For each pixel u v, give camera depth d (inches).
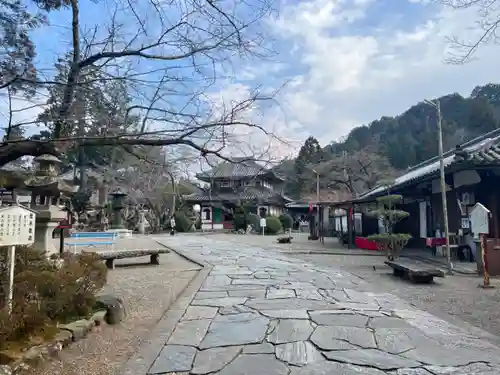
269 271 386.6
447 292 290.8
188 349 162.1
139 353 158.4
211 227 1675.7
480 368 139.1
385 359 147.9
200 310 228.2
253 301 250.2
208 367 142.5
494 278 352.5
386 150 1935.3
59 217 313.6
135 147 181.5
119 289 304.2
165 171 253.6
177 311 226.5
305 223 1584.6
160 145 166.7
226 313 220.7
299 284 312.8
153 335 181.9
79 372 140.3
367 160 1592.0
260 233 1224.8
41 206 301.3
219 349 161.5
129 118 153.3
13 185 345.1
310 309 227.6
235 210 1384.1
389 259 474.0
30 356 136.9
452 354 153.4
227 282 323.0
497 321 209.0
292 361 146.8
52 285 180.1
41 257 238.7
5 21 178.4
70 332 167.8
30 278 175.2
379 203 549.3
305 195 1658.5
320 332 182.4
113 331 192.5
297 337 175.2
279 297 262.1
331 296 266.5
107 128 151.7
